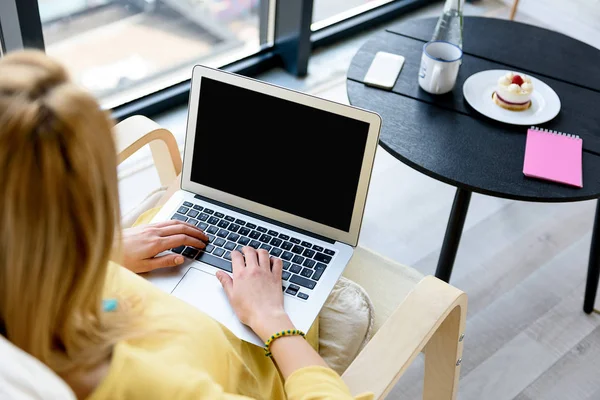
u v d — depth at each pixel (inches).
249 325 40.0
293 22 92.7
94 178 21.8
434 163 57.3
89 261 22.9
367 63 67.5
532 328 72.7
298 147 46.3
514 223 83.7
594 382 68.5
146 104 89.4
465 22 73.5
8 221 21.0
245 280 41.5
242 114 46.9
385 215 83.4
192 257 45.4
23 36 72.6
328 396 33.7
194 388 27.6
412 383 67.1
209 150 48.4
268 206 48.2
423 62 63.4
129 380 26.4
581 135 61.4
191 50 93.0
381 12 108.3
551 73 67.8
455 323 47.6
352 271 53.9
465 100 63.9
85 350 25.7
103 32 85.0
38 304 22.6
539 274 78.0
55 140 20.6
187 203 49.1
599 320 73.9
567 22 111.6
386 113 61.8
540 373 68.9
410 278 53.8
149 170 84.0
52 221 21.2
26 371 20.3
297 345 37.8
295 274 44.9
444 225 83.1
